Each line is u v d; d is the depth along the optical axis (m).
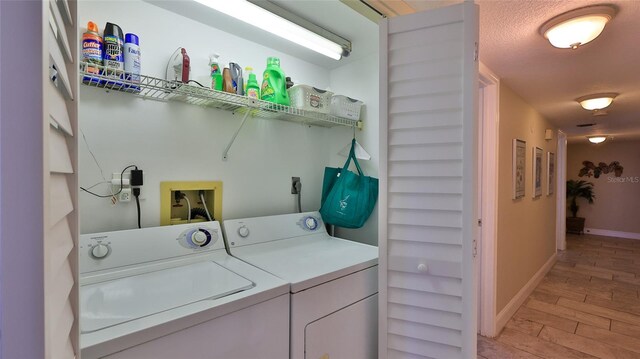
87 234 1.22
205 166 1.69
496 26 1.48
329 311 1.31
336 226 2.25
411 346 1.30
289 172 2.11
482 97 2.22
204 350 0.94
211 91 1.45
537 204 3.32
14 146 0.33
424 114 1.23
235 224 1.66
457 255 1.20
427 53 1.21
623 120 3.78
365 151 2.13
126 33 1.38
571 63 1.96
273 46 1.97
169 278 1.21
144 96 1.47
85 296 1.03
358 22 1.69
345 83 2.28
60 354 0.41
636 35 1.56
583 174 6.71
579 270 3.87
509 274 2.55
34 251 0.34
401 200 1.29
